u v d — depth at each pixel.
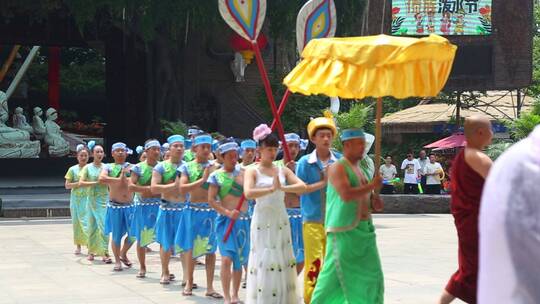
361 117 19.81
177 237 10.54
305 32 9.18
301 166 8.47
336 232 7.09
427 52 6.71
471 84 29.34
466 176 7.20
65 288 11.08
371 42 6.79
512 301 2.63
